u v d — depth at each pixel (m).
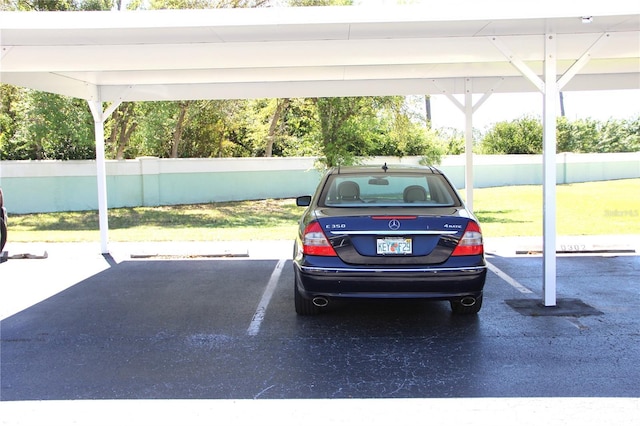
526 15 5.59
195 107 21.00
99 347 5.25
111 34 6.29
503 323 5.84
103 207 10.44
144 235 13.56
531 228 13.58
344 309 6.47
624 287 7.36
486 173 26.39
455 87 10.45
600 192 22.56
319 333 5.60
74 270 9.03
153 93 10.30
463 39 6.73
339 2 19.47
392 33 6.45
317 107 18.62
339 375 4.49
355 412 3.83
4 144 20.94
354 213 5.47
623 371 4.49
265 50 7.27
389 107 18.47
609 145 33.72
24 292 7.53
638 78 10.40
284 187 22.47
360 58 7.86
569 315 6.10
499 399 4.00
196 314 6.36
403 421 3.69
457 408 3.87
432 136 25.36
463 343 5.22
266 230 14.41
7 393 4.21
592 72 10.27
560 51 7.67
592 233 12.62
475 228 5.31
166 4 19.42
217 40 6.72
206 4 19.66
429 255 5.21
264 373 4.55
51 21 5.79
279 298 7.05
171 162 20.44
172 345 5.29
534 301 6.69
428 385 4.27
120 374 4.57
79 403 4.02
